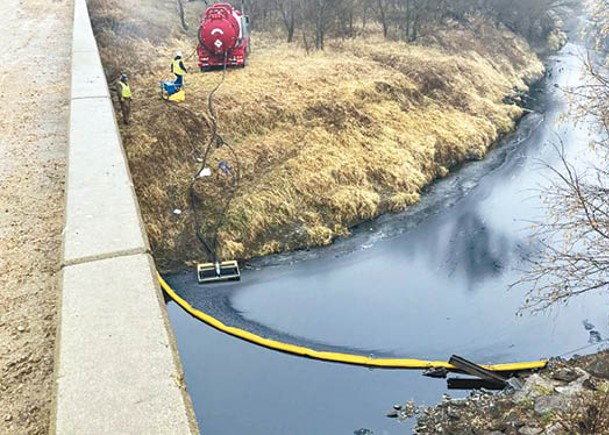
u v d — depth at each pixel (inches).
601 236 288.7
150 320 167.0
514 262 403.9
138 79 538.6
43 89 417.4
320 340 324.2
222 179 437.1
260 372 297.9
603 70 360.8
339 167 477.4
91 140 289.9
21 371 181.3
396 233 443.2
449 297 368.2
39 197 282.7
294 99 538.6
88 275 186.4
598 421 229.0
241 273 383.6
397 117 571.2
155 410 137.3
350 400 281.6
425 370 302.0
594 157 545.0
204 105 495.8
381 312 351.9
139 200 404.5
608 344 325.1
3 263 233.6
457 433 252.1
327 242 423.5
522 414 250.1
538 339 331.0
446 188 518.0
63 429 131.3
